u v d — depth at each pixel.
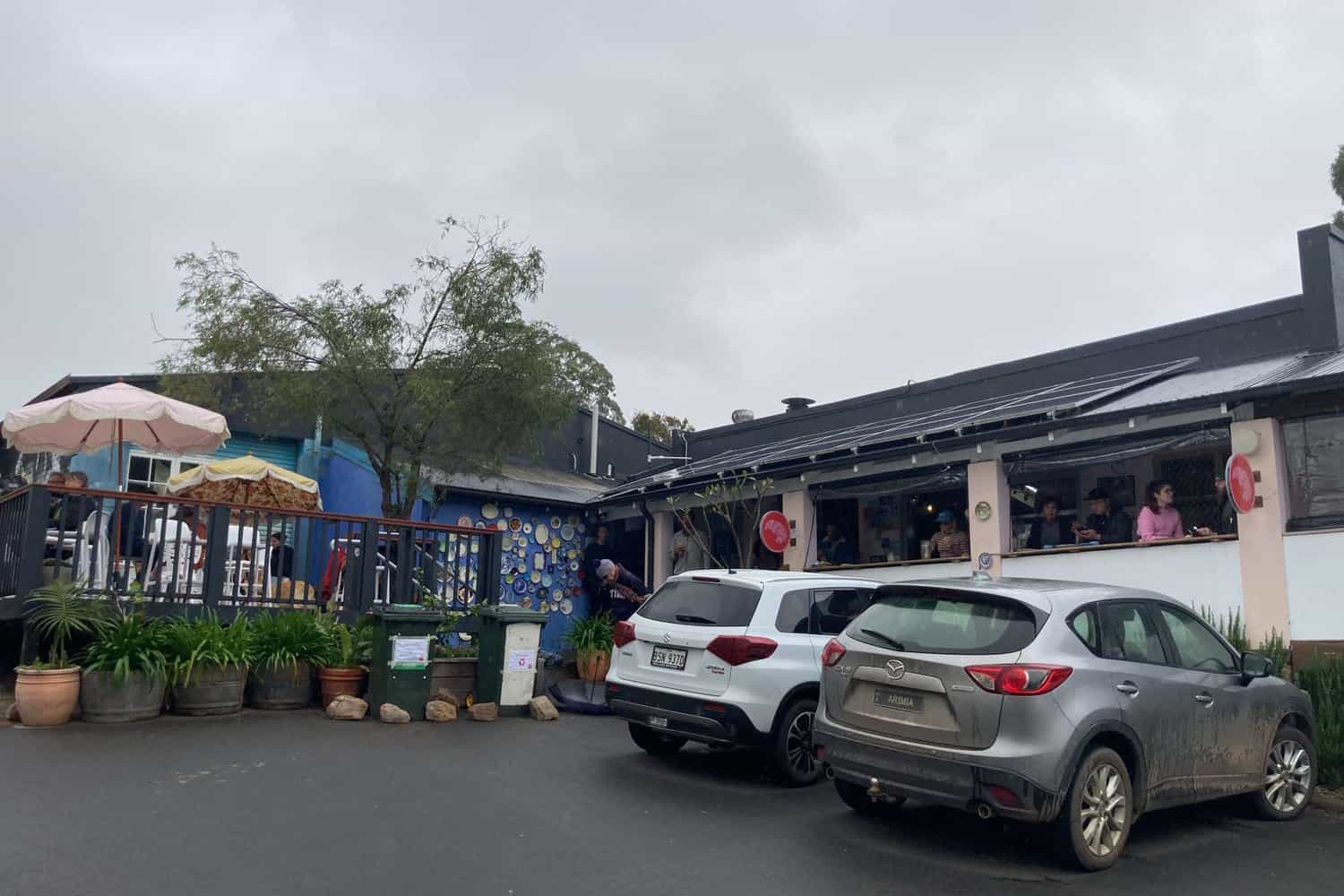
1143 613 6.59
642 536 18.62
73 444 12.34
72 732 7.97
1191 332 12.43
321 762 7.48
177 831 5.59
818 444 15.05
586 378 15.00
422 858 5.36
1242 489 9.12
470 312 13.65
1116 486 12.96
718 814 6.70
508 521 17.00
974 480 11.70
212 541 10.00
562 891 4.99
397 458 14.61
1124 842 5.85
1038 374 14.12
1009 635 5.86
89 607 8.95
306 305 13.52
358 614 10.95
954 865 5.72
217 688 9.07
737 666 7.51
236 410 14.62
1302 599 8.96
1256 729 6.94
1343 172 18.25
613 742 9.21
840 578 8.56
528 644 10.58
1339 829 6.95
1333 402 8.93
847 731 6.27
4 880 4.72
